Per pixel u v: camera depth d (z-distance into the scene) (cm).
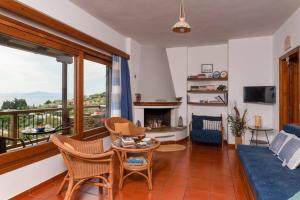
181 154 448
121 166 288
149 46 583
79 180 229
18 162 245
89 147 274
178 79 613
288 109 421
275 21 396
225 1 313
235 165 375
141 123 541
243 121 485
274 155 299
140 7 335
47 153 286
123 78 469
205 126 552
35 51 301
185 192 270
